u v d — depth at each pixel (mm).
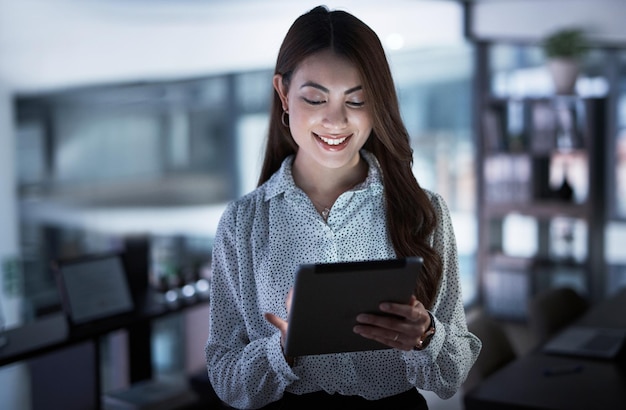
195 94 8891
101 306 3092
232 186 8219
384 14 5969
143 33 7621
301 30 1333
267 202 1451
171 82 8430
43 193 10070
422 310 1251
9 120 6918
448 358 1342
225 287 1468
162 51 7672
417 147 6488
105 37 7641
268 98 7578
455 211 6469
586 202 5699
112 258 3207
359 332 1212
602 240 5781
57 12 6832
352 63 1294
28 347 2695
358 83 1302
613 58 6004
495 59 6250
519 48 6223
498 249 6324
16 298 5047
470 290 6445
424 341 1293
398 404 1418
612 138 6090
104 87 8664
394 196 1415
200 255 6684
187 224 10672
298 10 6391
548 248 6102
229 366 1410
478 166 6188
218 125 10438
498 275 6074
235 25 7293
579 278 5879
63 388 3252
